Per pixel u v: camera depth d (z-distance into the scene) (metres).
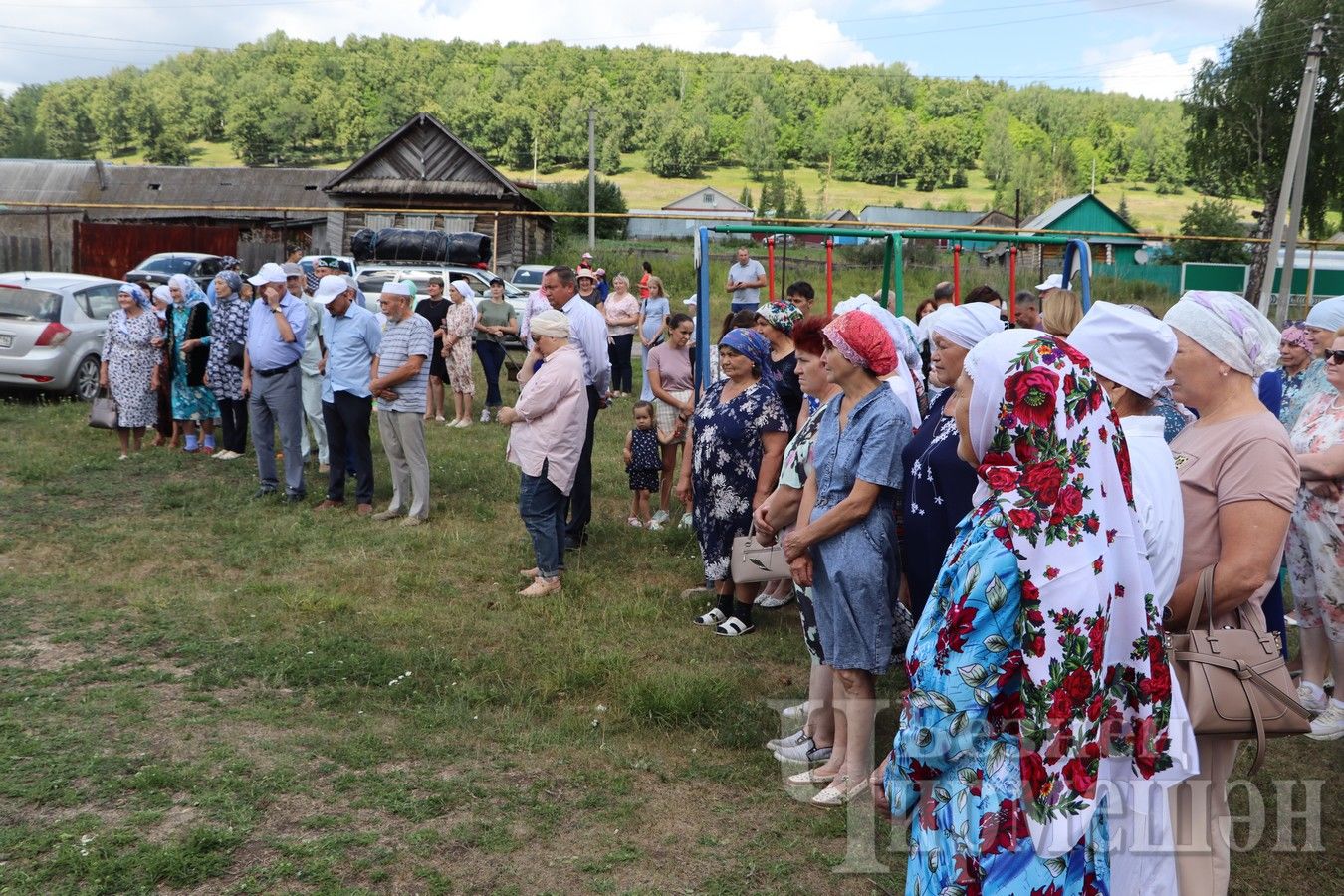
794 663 5.67
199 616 6.12
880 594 4.05
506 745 4.59
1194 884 3.05
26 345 13.35
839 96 185.12
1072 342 2.99
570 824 3.95
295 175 45.72
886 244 8.73
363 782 4.20
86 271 27.03
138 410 10.52
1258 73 42.25
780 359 6.54
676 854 3.76
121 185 45.41
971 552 2.46
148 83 178.88
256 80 176.88
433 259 26.48
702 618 6.28
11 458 10.36
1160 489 2.83
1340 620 4.78
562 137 157.12
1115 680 2.55
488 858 3.70
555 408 6.64
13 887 3.40
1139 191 140.00
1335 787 4.40
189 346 10.58
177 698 4.99
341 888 3.47
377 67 178.00
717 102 176.62
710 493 6.02
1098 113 161.00
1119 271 40.75
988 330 3.74
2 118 163.25
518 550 7.77
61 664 5.37
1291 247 28.72
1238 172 44.25
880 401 4.04
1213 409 3.23
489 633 5.99
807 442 4.59
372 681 5.26
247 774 4.23
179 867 3.53
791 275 21.56
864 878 3.62
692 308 11.80
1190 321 3.20
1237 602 3.02
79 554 7.40
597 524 8.66
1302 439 4.88
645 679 5.16
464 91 167.88
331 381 8.57
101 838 3.69
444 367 13.72
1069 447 2.38
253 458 10.78
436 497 9.34
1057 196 126.88
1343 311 5.30
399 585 6.84
